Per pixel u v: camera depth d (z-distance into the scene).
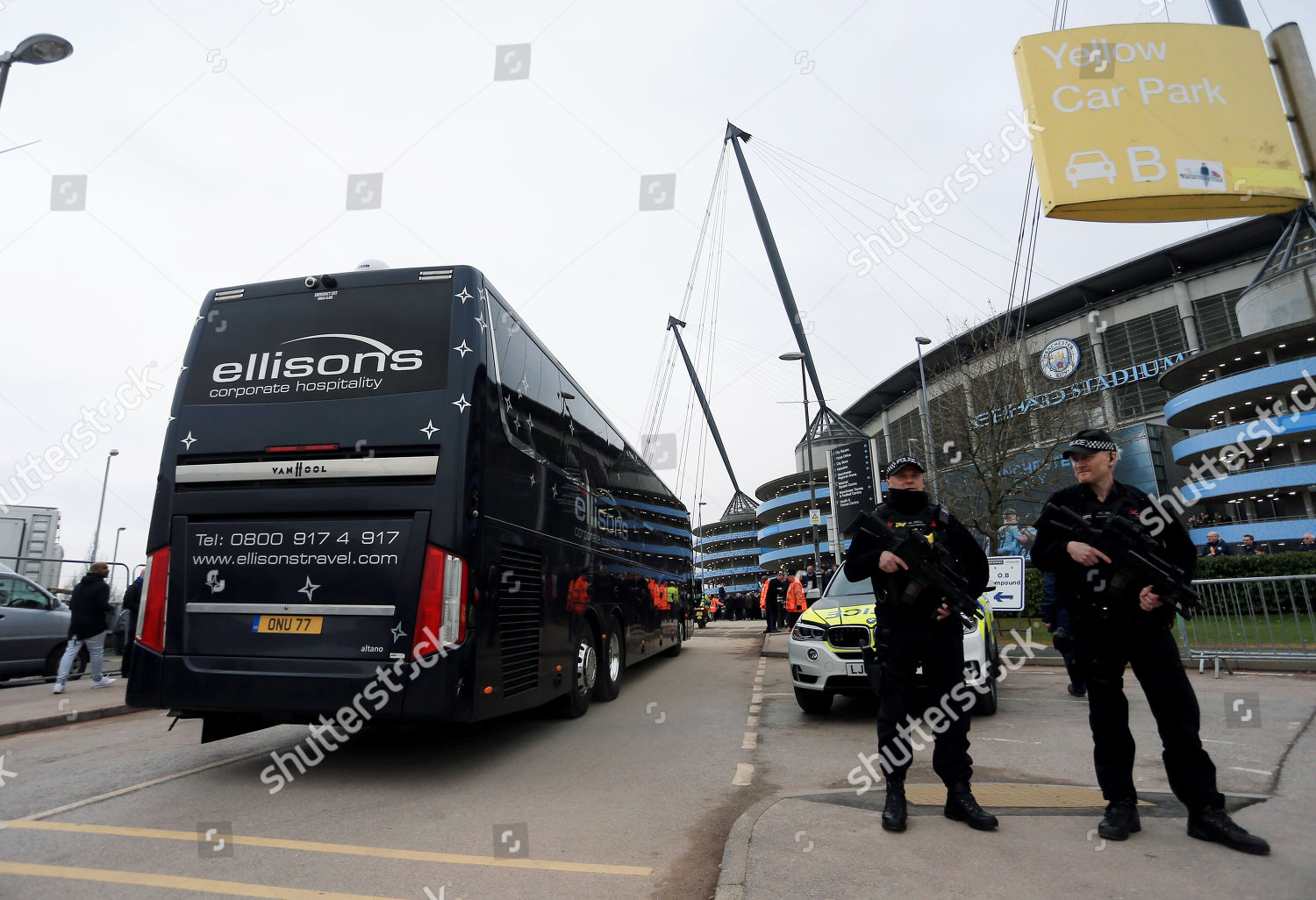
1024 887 2.84
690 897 3.11
